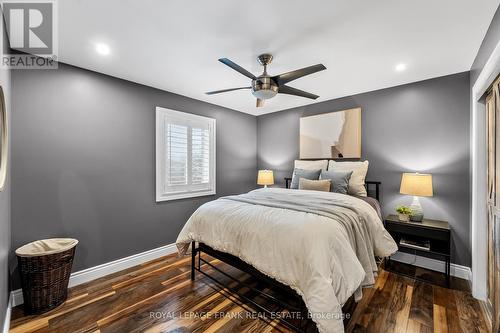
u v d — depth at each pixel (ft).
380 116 10.50
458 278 8.34
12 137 6.77
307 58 7.50
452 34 6.10
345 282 4.86
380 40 6.42
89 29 5.87
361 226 6.45
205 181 12.49
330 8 5.11
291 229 5.49
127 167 9.37
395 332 5.58
